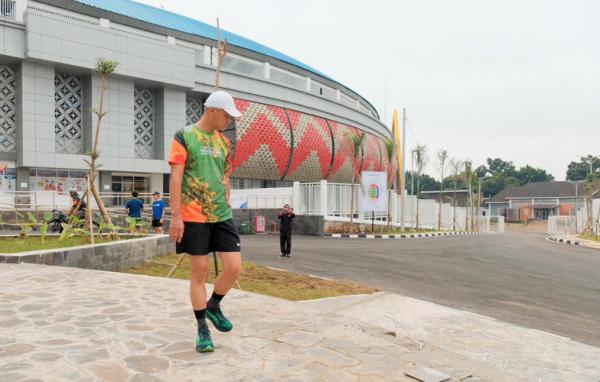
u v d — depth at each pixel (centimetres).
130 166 2972
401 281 930
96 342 332
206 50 3688
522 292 852
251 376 276
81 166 2717
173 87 3212
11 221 1869
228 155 338
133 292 519
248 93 3772
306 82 4731
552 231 4334
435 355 338
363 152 5156
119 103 2953
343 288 776
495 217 7450
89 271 670
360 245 1802
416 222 3409
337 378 278
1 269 665
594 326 618
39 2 2770
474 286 902
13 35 2495
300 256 1298
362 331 397
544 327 605
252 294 528
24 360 292
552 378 417
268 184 4103
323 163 4434
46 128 2606
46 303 455
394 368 300
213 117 321
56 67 2686
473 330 568
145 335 353
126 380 263
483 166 12425
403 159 3222
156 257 1037
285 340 352
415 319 606
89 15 2995
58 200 2323
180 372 279
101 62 1255
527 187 7925
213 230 328
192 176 316
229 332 369
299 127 4119
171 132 3209
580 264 1370
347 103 5291
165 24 3594
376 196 2631
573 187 7269
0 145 2559
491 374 302
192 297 320
